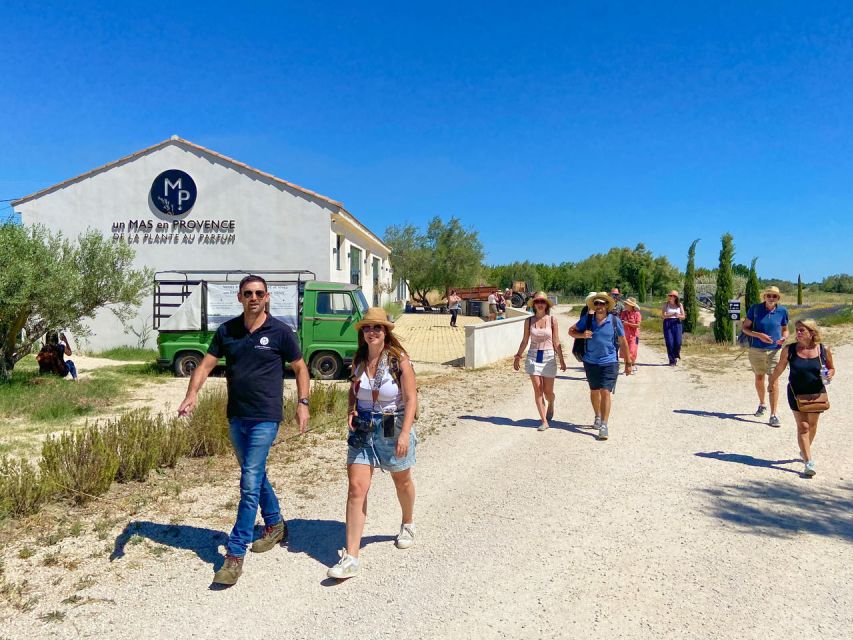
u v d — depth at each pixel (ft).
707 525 16.30
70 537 15.23
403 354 14.05
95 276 40.16
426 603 12.30
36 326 38.68
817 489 19.15
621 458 22.85
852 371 42.34
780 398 34.30
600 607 12.10
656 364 50.06
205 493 18.63
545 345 27.53
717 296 68.28
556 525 16.42
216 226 60.18
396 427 14.01
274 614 11.87
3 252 34.42
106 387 36.63
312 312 42.83
